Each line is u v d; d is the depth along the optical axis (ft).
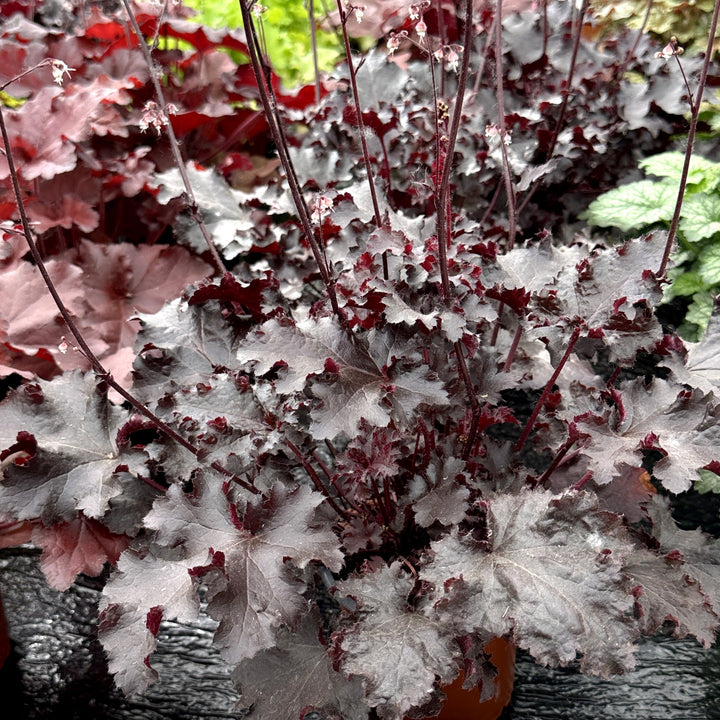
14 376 2.57
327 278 1.55
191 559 1.39
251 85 2.88
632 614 1.52
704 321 2.35
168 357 1.74
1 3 3.06
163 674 1.92
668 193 2.40
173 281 2.46
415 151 2.39
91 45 2.76
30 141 2.39
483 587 1.33
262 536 1.42
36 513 1.59
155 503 1.43
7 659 1.95
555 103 2.42
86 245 2.45
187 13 3.01
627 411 1.54
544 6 2.69
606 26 3.23
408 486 1.57
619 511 1.65
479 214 2.52
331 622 1.62
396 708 1.29
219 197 2.34
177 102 2.73
